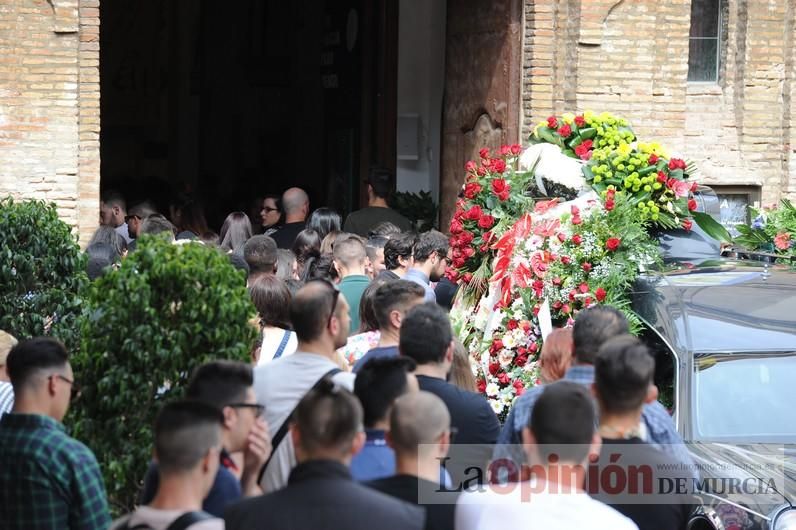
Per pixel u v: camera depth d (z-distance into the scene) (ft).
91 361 22.36
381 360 20.18
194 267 22.17
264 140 88.63
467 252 36.06
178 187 75.66
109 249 36.17
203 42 88.12
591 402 17.93
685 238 36.70
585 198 35.14
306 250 41.75
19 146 47.32
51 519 20.24
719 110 58.08
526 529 17.31
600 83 53.78
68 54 47.60
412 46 62.13
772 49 58.08
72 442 20.59
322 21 81.30
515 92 53.98
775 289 32.63
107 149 87.86
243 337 22.79
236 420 19.17
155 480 18.54
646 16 54.08
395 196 60.18
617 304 32.42
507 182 36.35
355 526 16.08
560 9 53.67
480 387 33.47
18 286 29.27
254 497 16.57
